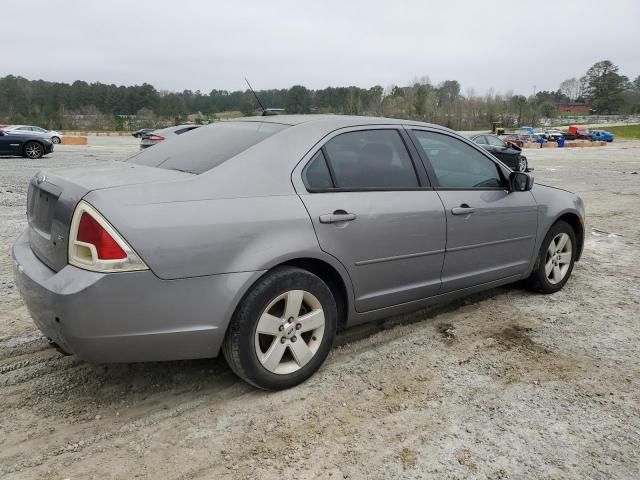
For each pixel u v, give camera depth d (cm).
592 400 314
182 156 335
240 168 302
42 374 334
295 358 317
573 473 250
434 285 388
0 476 241
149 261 260
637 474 250
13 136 1942
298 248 302
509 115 9944
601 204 1089
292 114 400
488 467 254
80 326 254
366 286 347
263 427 282
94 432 276
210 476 245
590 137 5991
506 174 442
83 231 258
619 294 505
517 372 347
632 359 368
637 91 15200
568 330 416
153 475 245
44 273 279
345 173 339
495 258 430
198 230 272
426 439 274
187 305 272
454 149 412
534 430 283
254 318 292
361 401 309
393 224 349
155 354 274
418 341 392
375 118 378
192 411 296
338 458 259
